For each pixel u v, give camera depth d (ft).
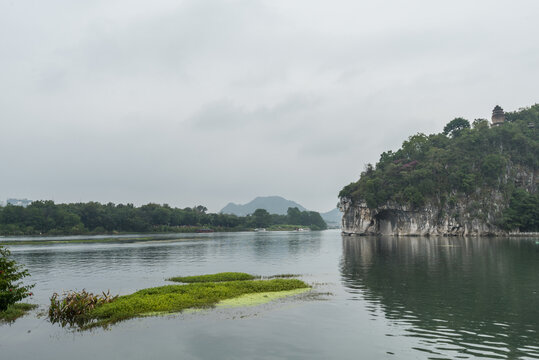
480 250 251.39
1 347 66.23
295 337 69.67
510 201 479.41
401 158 629.10
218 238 543.80
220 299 101.86
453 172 509.76
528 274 140.26
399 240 428.15
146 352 62.95
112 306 89.35
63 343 68.03
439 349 62.23
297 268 179.42
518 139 515.91
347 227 623.77
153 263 212.23
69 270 180.65
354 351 62.08
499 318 80.02
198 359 59.52
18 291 91.91
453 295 104.27
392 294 107.34
